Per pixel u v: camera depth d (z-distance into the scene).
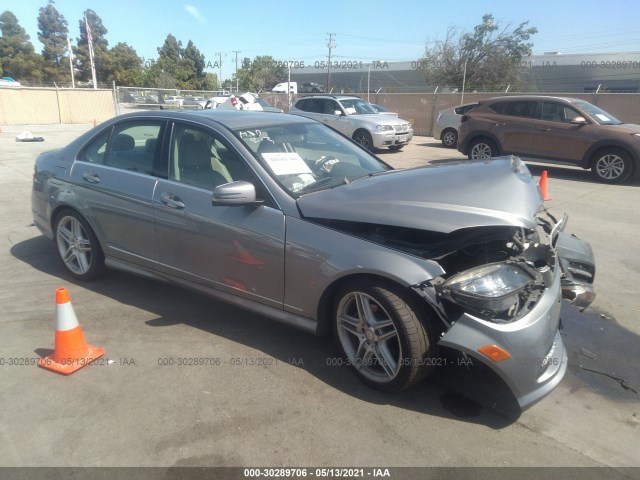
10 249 5.48
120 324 3.80
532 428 2.73
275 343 3.56
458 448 2.56
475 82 38.97
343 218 2.96
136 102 22.47
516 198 2.82
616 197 8.91
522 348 2.57
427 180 3.11
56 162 4.55
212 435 2.62
